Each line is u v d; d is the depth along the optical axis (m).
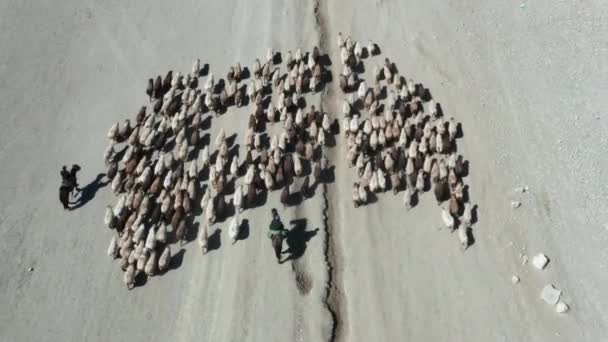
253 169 25.55
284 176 26.03
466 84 30.38
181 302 22.33
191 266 23.47
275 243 22.38
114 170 26.86
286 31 35.28
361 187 24.77
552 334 20.12
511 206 24.23
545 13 33.81
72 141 29.58
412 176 25.11
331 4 37.28
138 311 22.16
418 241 23.52
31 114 31.16
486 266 22.36
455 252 22.95
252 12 37.19
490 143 27.06
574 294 21.09
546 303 20.95
